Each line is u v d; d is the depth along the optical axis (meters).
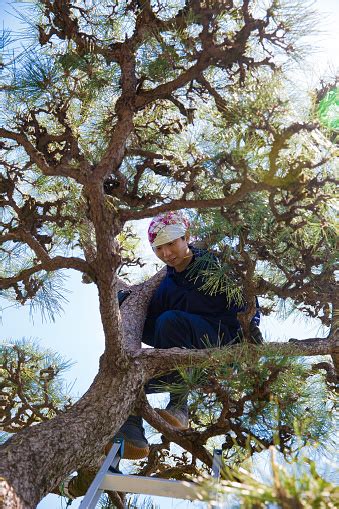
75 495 2.92
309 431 2.51
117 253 2.45
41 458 2.04
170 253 3.04
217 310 3.06
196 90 2.62
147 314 3.24
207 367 2.58
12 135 2.49
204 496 1.38
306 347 2.76
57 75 2.68
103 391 2.44
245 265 2.62
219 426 2.60
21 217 2.69
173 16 2.62
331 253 2.56
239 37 2.37
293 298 2.82
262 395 2.50
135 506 3.08
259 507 1.24
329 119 2.34
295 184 2.24
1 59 2.64
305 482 1.23
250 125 2.29
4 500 1.79
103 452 2.71
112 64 2.75
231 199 2.33
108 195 2.65
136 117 2.93
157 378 2.87
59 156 2.89
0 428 3.05
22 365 3.12
